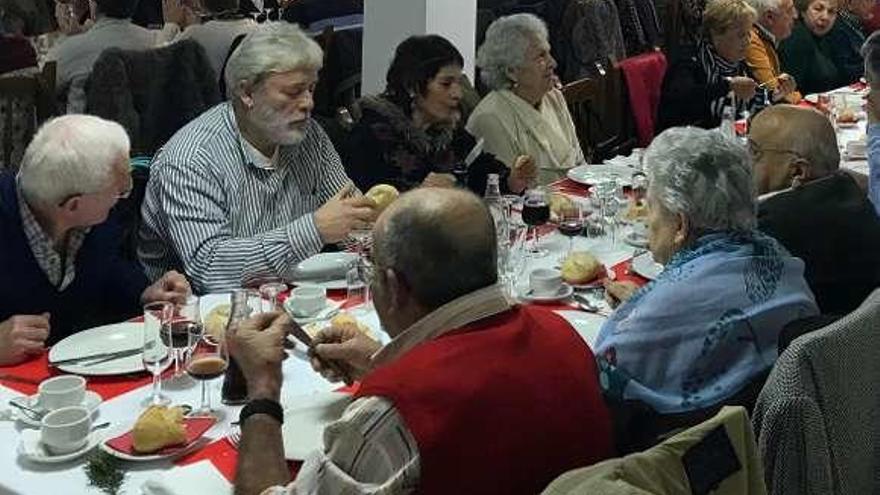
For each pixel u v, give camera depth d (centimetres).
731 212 199
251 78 273
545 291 251
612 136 451
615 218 306
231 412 192
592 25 574
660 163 203
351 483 138
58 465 173
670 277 197
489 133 374
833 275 237
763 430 175
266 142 284
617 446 188
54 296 239
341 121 370
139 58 432
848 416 185
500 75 378
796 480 175
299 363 214
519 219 310
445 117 336
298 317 235
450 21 471
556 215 311
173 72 440
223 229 271
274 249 262
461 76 339
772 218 237
